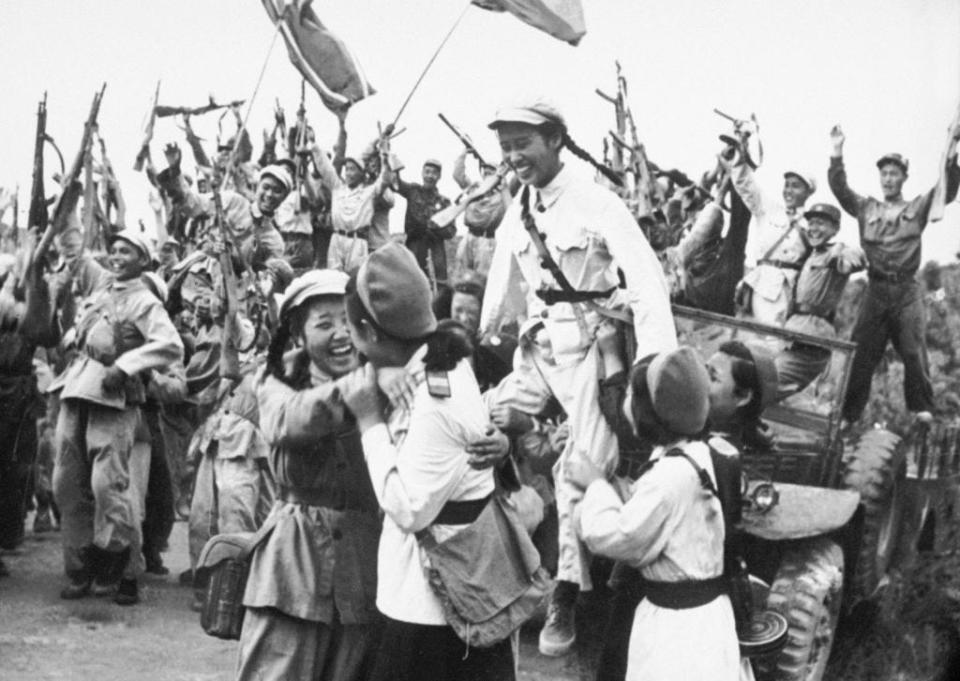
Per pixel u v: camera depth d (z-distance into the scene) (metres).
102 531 7.19
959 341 9.59
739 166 8.93
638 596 4.79
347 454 4.75
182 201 9.69
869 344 9.24
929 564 7.95
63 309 8.31
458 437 4.28
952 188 9.27
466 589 4.28
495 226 9.05
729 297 8.72
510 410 5.70
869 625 7.55
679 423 4.66
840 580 6.31
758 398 5.86
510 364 6.26
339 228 9.53
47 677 5.91
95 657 6.28
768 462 6.76
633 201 8.88
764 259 8.92
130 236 7.38
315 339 4.73
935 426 8.68
